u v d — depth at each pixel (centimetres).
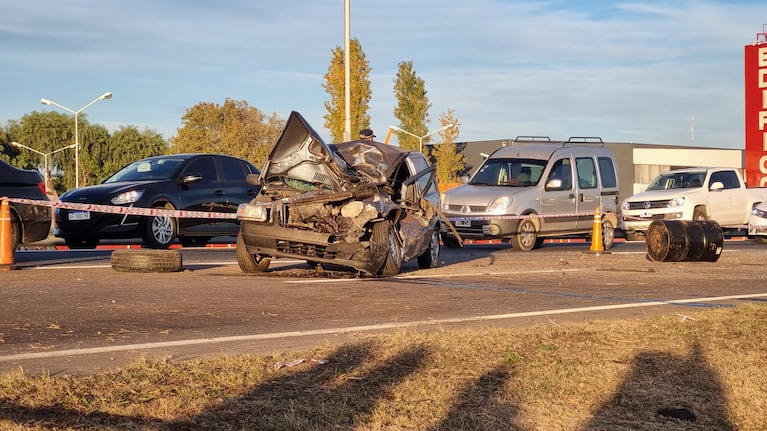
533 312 879
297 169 1231
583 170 2088
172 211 1603
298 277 1198
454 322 803
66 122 8131
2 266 1198
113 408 452
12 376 508
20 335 695
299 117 1202
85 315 804
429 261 1423
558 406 491
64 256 1459
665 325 752
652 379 553
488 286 1127
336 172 1216
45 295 933
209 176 1775
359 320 810
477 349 623
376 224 1219
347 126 2586
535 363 585
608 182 2142
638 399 511
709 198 2414
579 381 543
